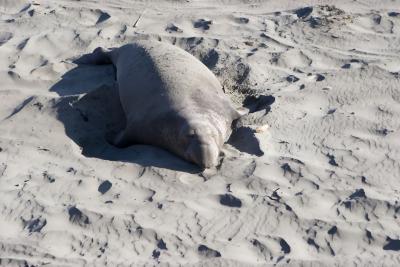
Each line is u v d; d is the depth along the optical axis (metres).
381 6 10.12
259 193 5.58
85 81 8.08
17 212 5.44
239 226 5.19
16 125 6.94
